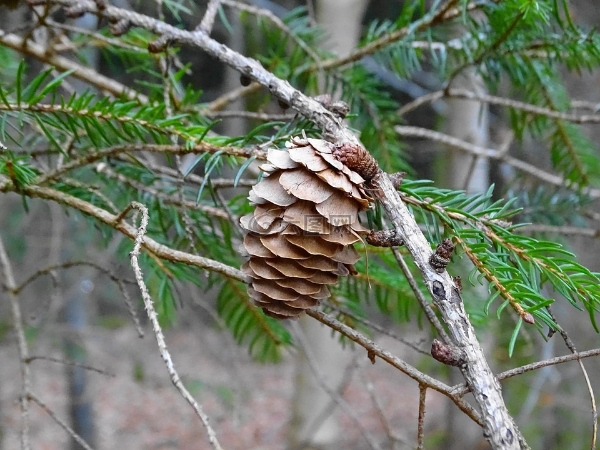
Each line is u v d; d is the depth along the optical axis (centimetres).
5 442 126
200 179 42
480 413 34
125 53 51
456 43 46
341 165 36
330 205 36
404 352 172
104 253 83
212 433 34
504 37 43
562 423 100
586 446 97
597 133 83
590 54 44
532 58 45
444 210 38
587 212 54
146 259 44
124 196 44
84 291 89
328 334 92
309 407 100
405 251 42
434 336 44
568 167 54
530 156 89
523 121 52
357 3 68
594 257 83
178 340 146
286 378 182
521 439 34
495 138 94
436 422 139
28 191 39
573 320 92
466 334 35
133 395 163
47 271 43
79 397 112
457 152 78
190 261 38
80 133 42
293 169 36
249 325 47
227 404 85
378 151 50
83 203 39
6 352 152
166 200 43
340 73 48
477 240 38
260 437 148
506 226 38
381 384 170
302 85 53
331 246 36
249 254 37
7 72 48
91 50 65
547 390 100
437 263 36
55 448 134
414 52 46
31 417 142
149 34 48
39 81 38
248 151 38
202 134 39
